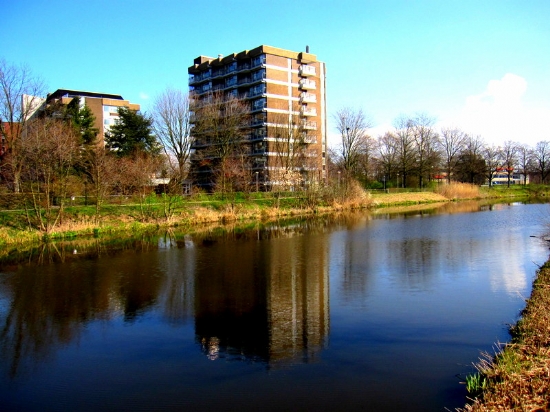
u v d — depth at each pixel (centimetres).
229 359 913
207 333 1069
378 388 766
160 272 1750
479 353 893
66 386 820
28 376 863
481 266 1711
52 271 1806
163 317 1198
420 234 2702
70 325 1150
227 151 5247
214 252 2194
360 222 3538
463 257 1905
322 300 1315
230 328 1099
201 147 6856
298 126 5731
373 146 8219
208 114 5216
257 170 6397
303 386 786
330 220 3750
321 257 2003
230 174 4438
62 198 2817
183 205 3841
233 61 7394
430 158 7275
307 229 3111
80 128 4159
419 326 1067
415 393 743
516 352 792
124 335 1070
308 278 1598
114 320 1182
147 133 5206
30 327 1139
